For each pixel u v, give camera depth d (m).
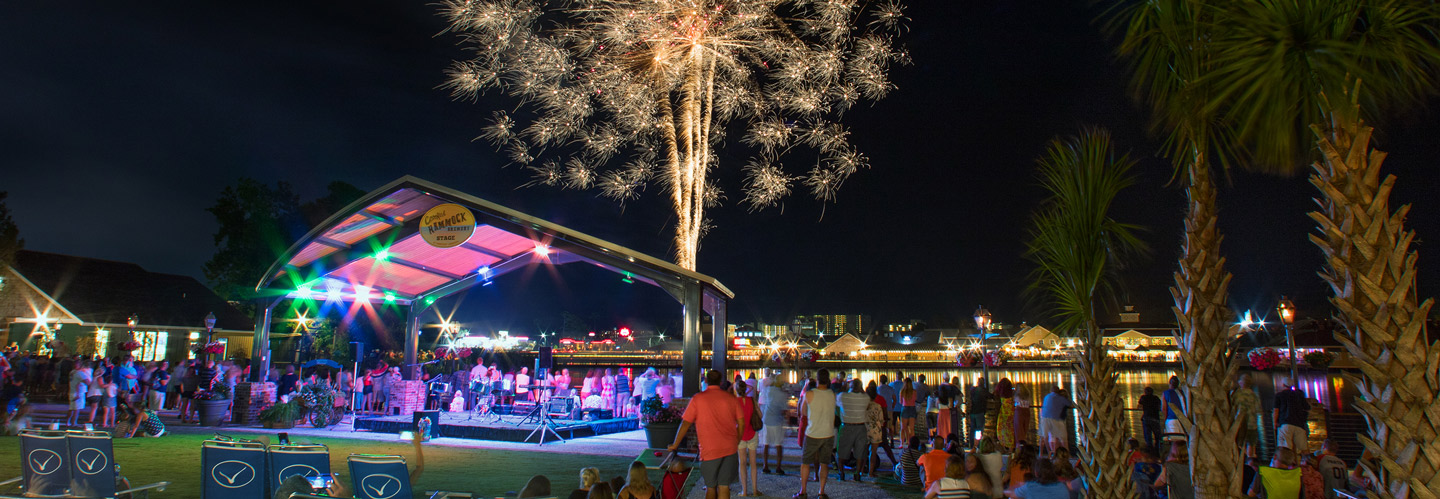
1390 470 2.99
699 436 7.95
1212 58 4.05
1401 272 3.04
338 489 6.92
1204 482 4.39
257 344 19.69
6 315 29.31
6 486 8.25
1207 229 4.56
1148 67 4.52
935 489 7.20
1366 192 3.10
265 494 7.08
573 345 104.50
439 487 10.30
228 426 17.92
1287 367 33.22
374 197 16.61
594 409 20.22
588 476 6.80
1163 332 68.81
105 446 7.41
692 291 16.20
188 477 10.45
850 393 11.69
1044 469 7.04
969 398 15.68
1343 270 3.14
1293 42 3.39
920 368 106.25
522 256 19.38
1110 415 5.71
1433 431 2.92
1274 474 8.04
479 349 29.81
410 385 20.34
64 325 30.81
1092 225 5.83
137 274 35.47
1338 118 3.18
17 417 14.59
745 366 86.56
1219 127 4.39
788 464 13.30
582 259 16.73
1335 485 8.81
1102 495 5.66
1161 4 4.33
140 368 25.25
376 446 14.73
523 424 17.00
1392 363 3.00
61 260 33.25
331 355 33.66
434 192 16.50
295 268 19.05
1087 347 5.85
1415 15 3.16
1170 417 12.10
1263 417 13.30
